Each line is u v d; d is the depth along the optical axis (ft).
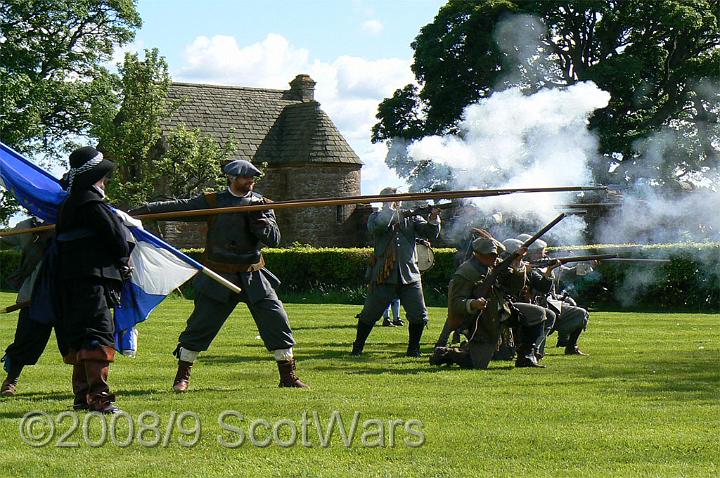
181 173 162.50
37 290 31.50
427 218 52.80
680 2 177.78
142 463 24.11
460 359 45.21
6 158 33.50
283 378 37.04
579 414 30.60
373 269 52.24
